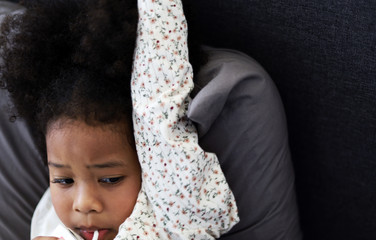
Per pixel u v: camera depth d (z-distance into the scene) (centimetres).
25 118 98
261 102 87
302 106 103
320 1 92
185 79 83
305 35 96
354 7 89
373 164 100
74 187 89
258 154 89
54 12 90
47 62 90
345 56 93
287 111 106
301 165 111
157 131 82
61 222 102
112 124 85
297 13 95
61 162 87
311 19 94
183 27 84
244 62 90
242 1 100
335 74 96
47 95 88
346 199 108
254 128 87
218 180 86
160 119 81
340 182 106
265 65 103
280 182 93
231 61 90
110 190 88
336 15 91
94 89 84
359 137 99
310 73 98
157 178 85
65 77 87
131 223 86
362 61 92
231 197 87
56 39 89
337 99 98
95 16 81
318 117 102
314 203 113
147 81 82
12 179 108
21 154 108
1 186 107
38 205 106
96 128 84
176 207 85
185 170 82
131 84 84
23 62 90
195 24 97
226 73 85
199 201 84
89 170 86
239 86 85
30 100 92
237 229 96
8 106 103
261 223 94
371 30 89
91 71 85
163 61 82
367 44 90
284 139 95
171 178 83
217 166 86
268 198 92
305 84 100
